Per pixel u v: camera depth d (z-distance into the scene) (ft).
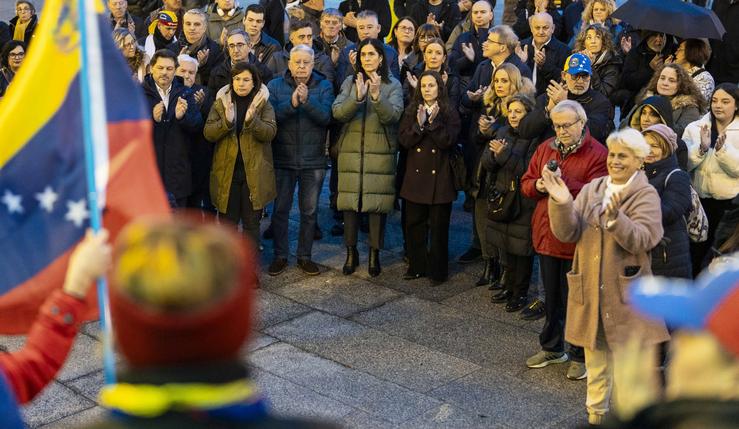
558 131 19.76
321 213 30.66
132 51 25.07
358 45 27.14
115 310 4.37
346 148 25.16
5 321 10.43
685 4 27.45
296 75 24.94
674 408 4.39
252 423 4.44
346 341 21.89
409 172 24.67
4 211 10.39
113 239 10.29
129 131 10.48
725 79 32.37
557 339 20.39
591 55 27.94
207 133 24.52
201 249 4.34
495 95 23.95
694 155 22.34
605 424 4.68
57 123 10.49
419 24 35.58
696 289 4.75
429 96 23.88
